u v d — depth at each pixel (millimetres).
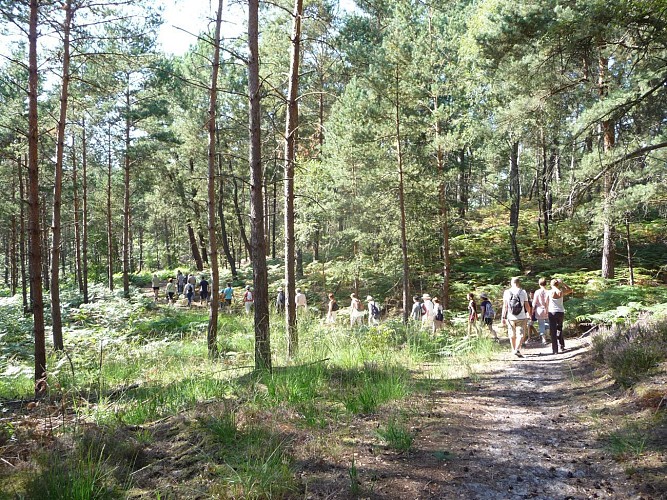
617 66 11898
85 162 25609
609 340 7840
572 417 5273
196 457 3979
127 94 23969
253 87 7777
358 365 8070
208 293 25531
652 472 3568
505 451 4316
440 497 3383
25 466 3754
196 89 27125
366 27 19297
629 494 3344
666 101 10086
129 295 24734
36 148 8828
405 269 17688
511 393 6625
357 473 3762
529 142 14438
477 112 20797
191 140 27422
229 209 34969
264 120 21312
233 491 3348
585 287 16766
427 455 4188
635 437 4281
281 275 28094
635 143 11773
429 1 17375
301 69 19062
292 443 4352
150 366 9250
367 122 18109
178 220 40938
